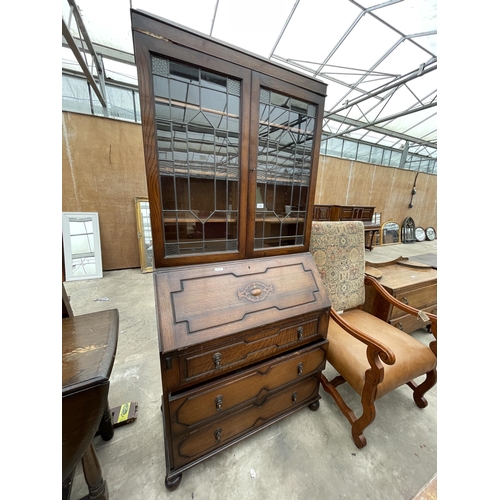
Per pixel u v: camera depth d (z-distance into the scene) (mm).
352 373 974
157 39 641
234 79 784
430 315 1079
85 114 2750
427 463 948
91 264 2941
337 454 969
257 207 996
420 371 1008
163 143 755
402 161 6363
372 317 1382
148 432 1036
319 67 3291
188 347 701
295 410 1084
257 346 867
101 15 2363
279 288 968
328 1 2172
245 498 811
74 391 476
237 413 888
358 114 4770
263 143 929
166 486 824
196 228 894
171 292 783
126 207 3160
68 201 2838
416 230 6414
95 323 749
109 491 816
